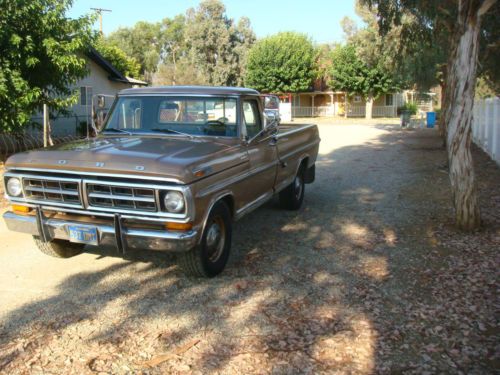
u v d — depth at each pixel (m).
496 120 13.37
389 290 4.75
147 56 79.25
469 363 3.48
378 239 6.42
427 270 5.23
